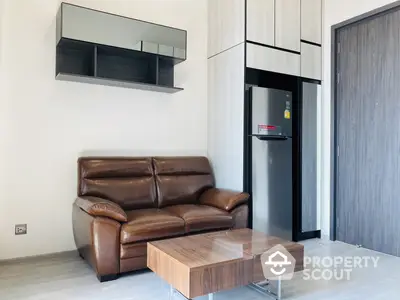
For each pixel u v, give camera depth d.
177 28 3.81
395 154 3.31
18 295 2.33
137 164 3.41
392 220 3.33
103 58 3.50
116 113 3.59
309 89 3.97
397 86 3.29
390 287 2.52
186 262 1.95
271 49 3.71
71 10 3.06
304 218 3.93
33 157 3.16
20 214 3.11
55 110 3.26
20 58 3.10
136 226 2.66
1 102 3.02
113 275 2.62
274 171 3.75
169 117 3.93
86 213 2.74
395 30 3.31
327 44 4.01
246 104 3.58
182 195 3.58
